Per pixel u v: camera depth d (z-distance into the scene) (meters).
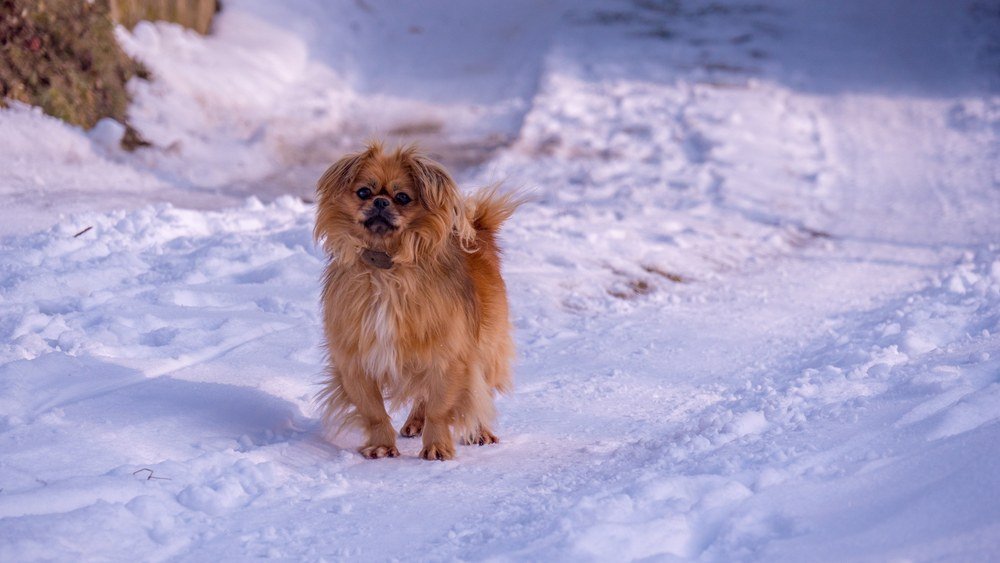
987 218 12.86
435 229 4.81
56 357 5.40
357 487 4.47
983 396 4.08
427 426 5.07
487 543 3.63
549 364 6.96
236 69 18.48
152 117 14.84
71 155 12.20
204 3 19.92
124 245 8.32
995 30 23.94
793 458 3.96
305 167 15.09
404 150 4.90
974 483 3.25
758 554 3.17
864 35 23.83
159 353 5.88
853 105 19.70
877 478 3.51
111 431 4.59
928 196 14.43
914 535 3.08
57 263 7.57
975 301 7.16
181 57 17.97
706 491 3.80
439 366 4.93
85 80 13.51
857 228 12.58
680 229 11.86
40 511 3.71
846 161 16.64
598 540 3.34
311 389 5.74
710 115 18.36
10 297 6.71
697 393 6.17
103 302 6.73
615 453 4.91
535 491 4.32
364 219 4.69
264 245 8.41
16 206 9.49
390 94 20.00
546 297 8.67
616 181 14.80
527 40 23.38
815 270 10.32
